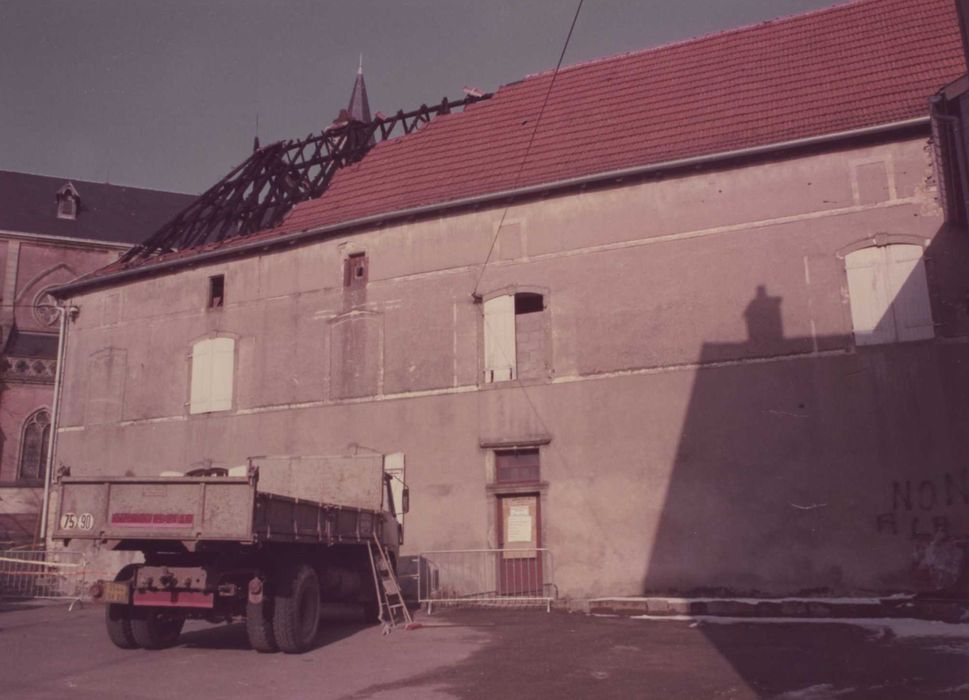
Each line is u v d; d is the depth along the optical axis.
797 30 18.20
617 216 15.77
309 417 17.84
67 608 15.45
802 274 14.16
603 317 15.46
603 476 14.84
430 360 16.86
